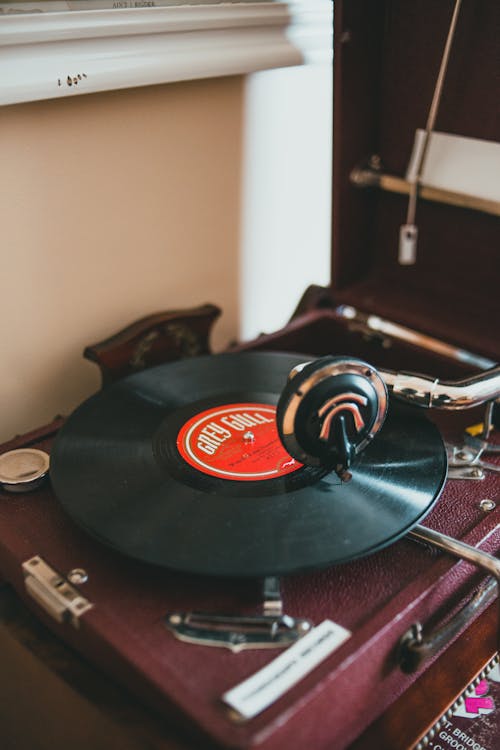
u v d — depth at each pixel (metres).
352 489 0.83
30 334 1.13
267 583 0.75
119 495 0.83
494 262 1.21
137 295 1.26
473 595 0.85
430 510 0.83
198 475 0.87
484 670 0.86
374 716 0.76
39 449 1.00
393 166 1.25
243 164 1.33
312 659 0.67
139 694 0.71
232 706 0.62
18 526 0.86
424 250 1.30
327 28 1.27
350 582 0.78
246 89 1.27
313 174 1.48
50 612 0.76
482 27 1.06
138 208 1.20
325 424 0.76
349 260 1.32
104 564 0.80
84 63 0.98
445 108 1.14
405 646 0.74
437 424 1.08
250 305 1.47
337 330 1.36
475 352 1.18
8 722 0.89
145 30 1.03
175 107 1.18
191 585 0.77
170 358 1.25
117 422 0.96
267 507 0.81
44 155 1.05
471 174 1.14
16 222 1.05
